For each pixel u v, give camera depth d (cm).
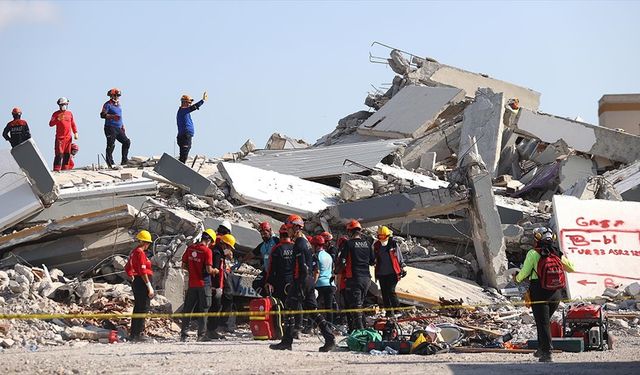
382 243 3800
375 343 3044
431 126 6906
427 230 4975
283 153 6322
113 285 3950
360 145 6297
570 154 6506
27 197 4425
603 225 4856
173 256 4031
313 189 5238
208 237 3478
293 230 3105
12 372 2306
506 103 6956
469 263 4878
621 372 2377
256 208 4866
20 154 4456
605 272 4650
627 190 5744
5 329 3259
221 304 3741
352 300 3328
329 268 3622
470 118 6675
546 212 5344
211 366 2472
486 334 3459
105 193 4672
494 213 4750
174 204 4688
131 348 3050
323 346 3042
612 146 6675
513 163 6662
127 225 4188
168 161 4853
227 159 6950
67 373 2294
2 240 4116
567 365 2583
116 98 6256
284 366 2495
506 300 4541
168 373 2309
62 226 4106
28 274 3781
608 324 3950
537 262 2802
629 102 8581
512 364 2617
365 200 4784
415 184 5356
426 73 7738
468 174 4778
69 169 6059
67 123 6022
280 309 3319
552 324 3216
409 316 3997
